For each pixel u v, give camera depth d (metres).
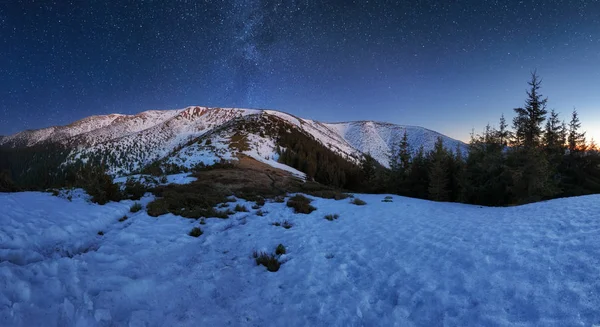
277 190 21.03
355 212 13.12
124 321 3.83
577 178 27.33
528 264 5.18
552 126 36.28
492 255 5.88
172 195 13.77
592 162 29.27
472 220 9.92
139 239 7.50
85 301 3.89
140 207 11.20
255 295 5.20
